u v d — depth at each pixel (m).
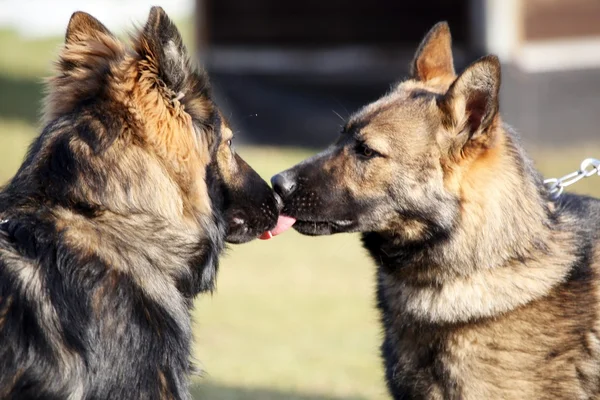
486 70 6.50
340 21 28.34
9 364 4.87
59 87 5.71
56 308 5.04
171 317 5.50
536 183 6.94
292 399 9.71
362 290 16.22
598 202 7.27
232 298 15.61
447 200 6.70
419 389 6.93
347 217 7.16
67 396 4.96
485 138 6.64
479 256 6.57
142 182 5.40
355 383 10.66
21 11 54.53
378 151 7.00
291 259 18.89
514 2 24.38
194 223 5.75
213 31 29.94
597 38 25.33
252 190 6.56
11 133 26.62
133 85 5.43
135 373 5.15
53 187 5.31
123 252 5.33
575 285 6.53
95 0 52.75
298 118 28.19
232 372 11.09
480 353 6.53
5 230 5.19
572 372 6.34
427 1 26.75
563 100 24.56
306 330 13.62
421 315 6.76
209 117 5.96
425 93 7.17
